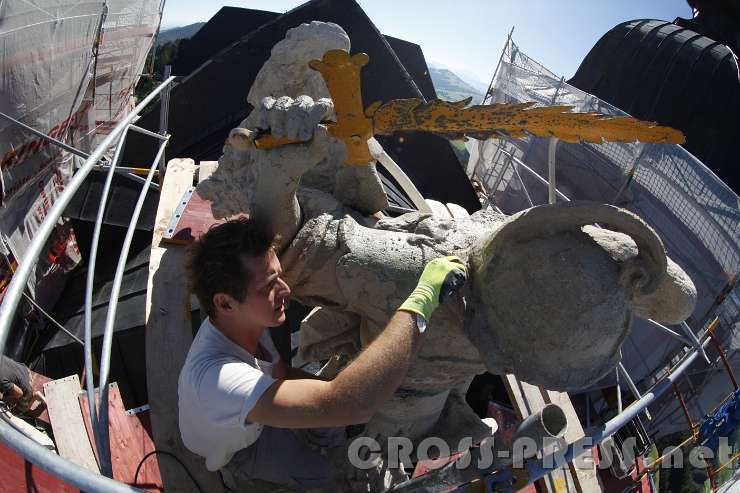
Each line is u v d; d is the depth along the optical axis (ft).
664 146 24.85
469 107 6.82
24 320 23.29
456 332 8.16
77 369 22.43
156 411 9.60
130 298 22.81
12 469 9.93
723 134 34.17
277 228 8.15
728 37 38.29
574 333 6.94
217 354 6.72
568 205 6.95
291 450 8.57
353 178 9.40
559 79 29.96
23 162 25.22
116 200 27.53
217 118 31.37
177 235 12.18
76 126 32.45
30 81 23.86
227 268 6.41
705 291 22.66
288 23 30.42
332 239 8.44
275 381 6.12
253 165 9.72
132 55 39.19
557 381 7.22
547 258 7.04
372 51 30.42
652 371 23.25
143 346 20.98
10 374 14.98
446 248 8.18
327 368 11.09
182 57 48.80
